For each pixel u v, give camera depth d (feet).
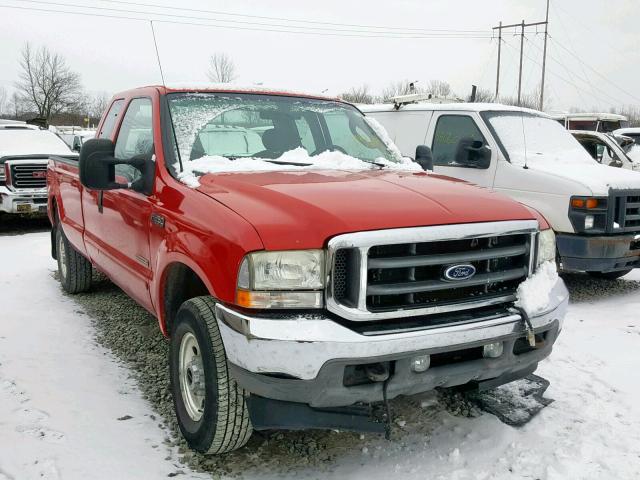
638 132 49.08
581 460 11.27
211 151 13.62
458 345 10.04
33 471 10.48
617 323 19.45
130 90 16.90
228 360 9.89
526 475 10.80
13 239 35.04
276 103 15.31
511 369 11.09
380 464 11.13
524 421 12.67
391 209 10.14
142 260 13.51
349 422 10.02
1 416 12.33
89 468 10.63
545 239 11.69
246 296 9.48
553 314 11.21
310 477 10.69
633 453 11.58
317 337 9.20
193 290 12.55
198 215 10.93
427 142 26.55
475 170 24.29
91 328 17.94
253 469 10.91
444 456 11.38
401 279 9.92
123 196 14.55
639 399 13.88
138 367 15.15
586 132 40.65
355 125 16.28
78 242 19.29
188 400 11.44
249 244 9.53
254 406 10.08
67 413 12.57
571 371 15.42
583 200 20.99
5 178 36.99
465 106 25.72
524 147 24.26
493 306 10.86
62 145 41.65
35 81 165.37
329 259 9.41
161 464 10.91
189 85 14.83
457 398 13.74
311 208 10.00
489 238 10.64
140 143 14.64
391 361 9.74
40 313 19.26
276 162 13.56
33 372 14.56
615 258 21.24
